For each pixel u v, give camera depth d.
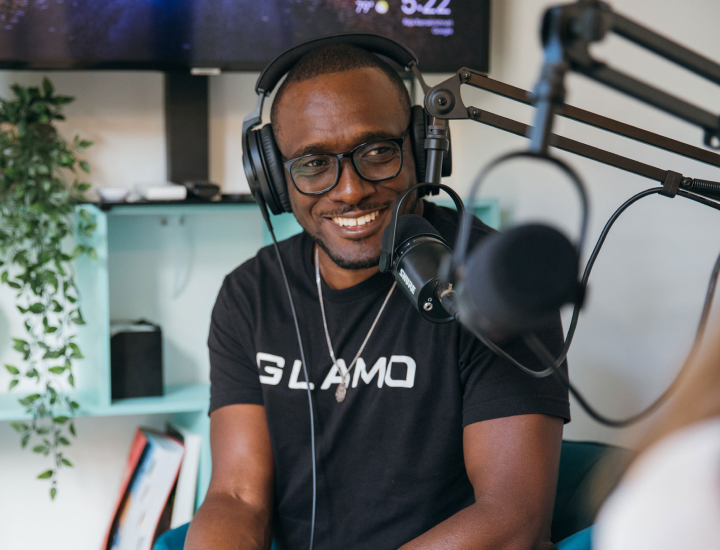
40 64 1.71
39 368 1.96
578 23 0.43
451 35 1.87
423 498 1.14
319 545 1.21
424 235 0.86
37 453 1.99
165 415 2.09
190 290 2.09
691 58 0.48
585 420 1.79
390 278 1.21
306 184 1.12
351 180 1.09
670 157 1.53
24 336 1.95
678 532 0.36
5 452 1.97
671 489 0.37
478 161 2.14
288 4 1.80
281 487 1.26
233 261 2.12
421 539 0.99
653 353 1.57
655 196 1.56
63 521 2.02
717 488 0.36
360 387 1.18
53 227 1.79
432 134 0.91
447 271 0.47
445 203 1.98
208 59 1.78
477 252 0.44
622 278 1.65
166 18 1.75
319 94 1.08
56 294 1.96
